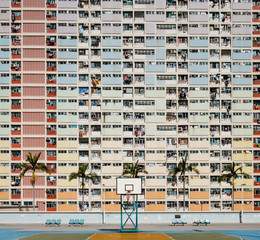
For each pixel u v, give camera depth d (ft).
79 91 342.85
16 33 345.10
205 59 347.15
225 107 345.10
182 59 346.33
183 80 344.69
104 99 341.62
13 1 346.54
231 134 343.46
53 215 270.67
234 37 349.41
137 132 336.90
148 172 335.47
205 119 343.05
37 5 346.54
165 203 332.60
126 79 341.21
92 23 345.51
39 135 338.13
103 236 209.77
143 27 347.56
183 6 349.20
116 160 336.49
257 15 350.43
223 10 349.82
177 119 341.82
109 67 343.67
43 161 335.67
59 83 342.03
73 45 344.28
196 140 341.21
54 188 332.39
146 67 344.28
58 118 339.57
